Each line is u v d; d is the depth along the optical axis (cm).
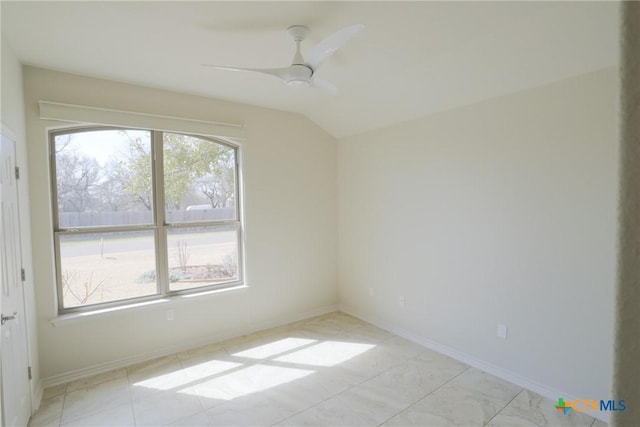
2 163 203
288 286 414
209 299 358
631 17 31
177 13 200
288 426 229
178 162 345
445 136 323
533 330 265
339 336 374
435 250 336
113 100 302
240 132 367
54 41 230
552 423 228
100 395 265
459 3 195
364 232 417
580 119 235
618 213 32
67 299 294
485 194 293
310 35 228
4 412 187
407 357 324
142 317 321
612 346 33
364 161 412
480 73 268
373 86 324
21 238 236
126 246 320
